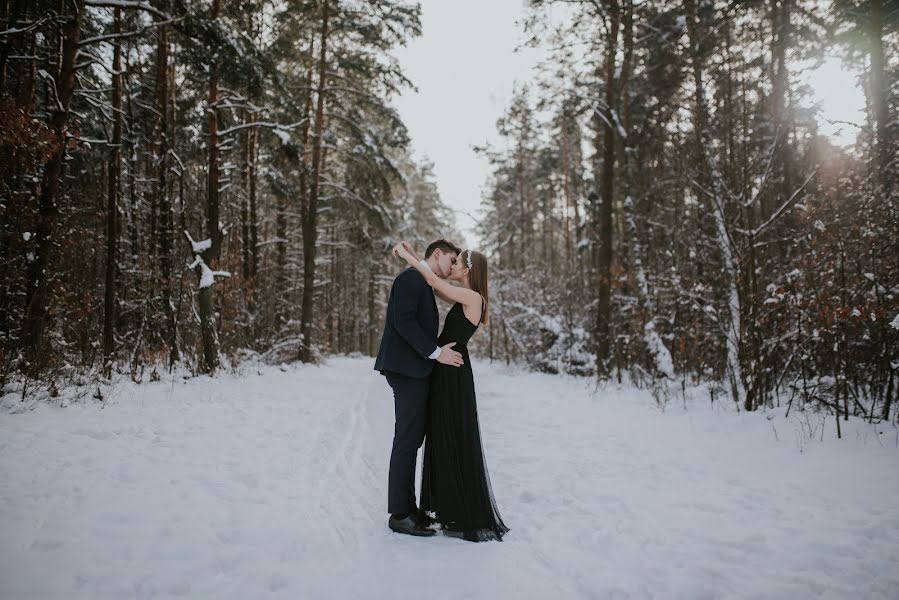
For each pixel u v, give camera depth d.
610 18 11.86
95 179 12.69
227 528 2.87
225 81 10.27
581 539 2.97
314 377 12.38
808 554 2.71
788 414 5.92
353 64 16.61
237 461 4.31
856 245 6.25
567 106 12.88
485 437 5.88
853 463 4.21
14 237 7.26
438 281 3.27
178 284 11.77
